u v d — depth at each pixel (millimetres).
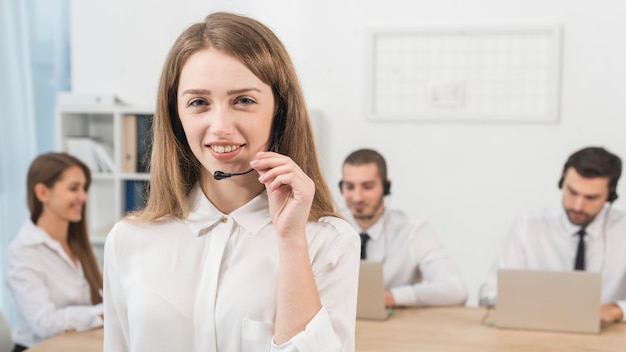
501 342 2473
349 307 1202
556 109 3818
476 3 3910
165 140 1245
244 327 1155
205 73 1112
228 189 1238
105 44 4266
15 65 4395
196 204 1258
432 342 2471
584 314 2570
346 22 4051
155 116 1251
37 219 3059
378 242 3383
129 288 1216
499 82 3904
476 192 3982
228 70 1109
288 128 1226
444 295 3057
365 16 4031
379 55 4027
